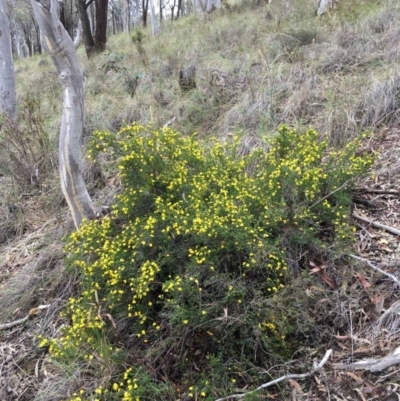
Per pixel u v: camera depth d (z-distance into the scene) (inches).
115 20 1220.5
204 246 107.4
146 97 246.4
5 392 117.6
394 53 216.4
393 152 161.5
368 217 133.6
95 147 138.6
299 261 118.0
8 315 142.3
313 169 124.3
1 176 215.5
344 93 195.3
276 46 254.7
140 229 116.7
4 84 271.7
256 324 101.0
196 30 381.1
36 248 168.2
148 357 102.7
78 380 107.0
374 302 107.3
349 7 283.7
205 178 131.6
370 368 94.3
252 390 95.7
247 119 204.2
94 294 115.6
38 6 128.3
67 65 137.6
